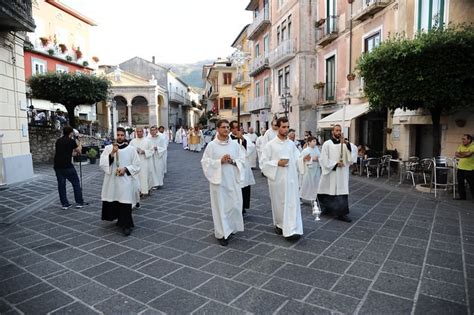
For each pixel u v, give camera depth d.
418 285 3.79
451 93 8.43
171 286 3.83
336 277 4.01
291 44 21.11
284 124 5.49
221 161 5.16
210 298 3.56
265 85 28.59
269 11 26.42
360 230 5.82
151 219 6.68
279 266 4.34
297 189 5.45
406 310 3.29
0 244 5.27
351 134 16.00
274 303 3.45
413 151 12.23
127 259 4.62
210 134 34.09
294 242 5.24
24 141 11.38
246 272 4.17
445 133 10.59
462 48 8.28
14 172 10.63
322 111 19.34
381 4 13.30
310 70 20.30
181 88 63.53
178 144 38.97
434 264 4.36
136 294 3.66
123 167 5.77
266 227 6.07
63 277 4.09
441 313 3.24
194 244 5.20
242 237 5.51
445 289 3.70
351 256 4.64
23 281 4.00
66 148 7.57
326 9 18.67
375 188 9.85
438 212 7.00
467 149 8.10
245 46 38.19
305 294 3.62
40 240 5.44
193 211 7.29
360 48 15.37
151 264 4.45
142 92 41.69
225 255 4.73
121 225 5.79
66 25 28.22
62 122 20.00
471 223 6.19
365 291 3.67
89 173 13.64
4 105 10.34
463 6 10.02
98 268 4.34
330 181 6.59
